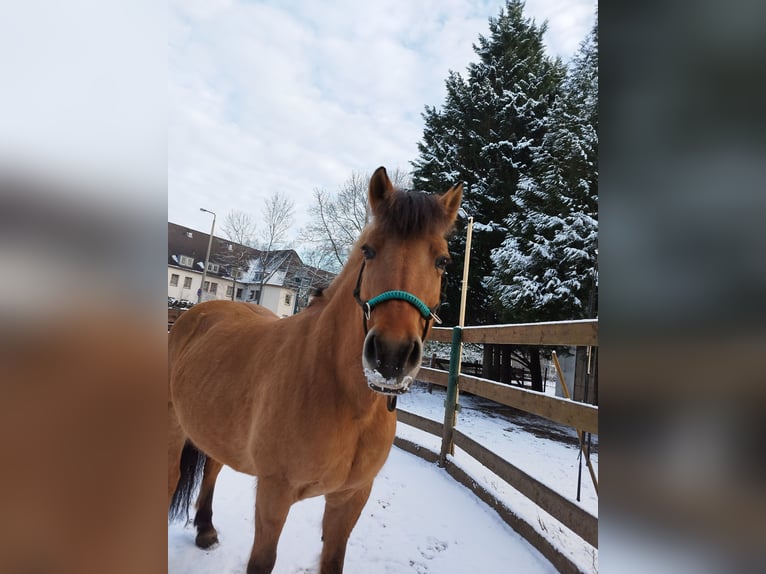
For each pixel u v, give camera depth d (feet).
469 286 39.09
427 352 40.45
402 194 5.16
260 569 5.55
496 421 26.48
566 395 8.79
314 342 5.94
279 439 5.59
